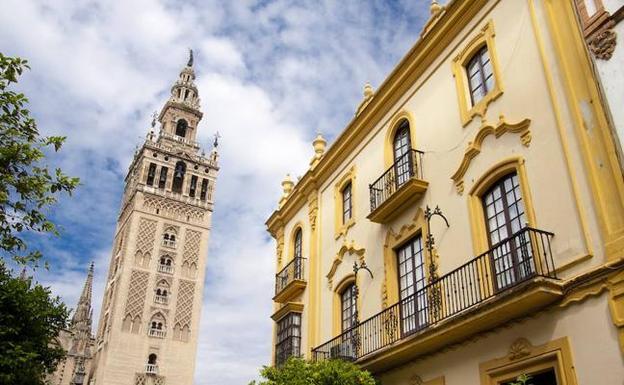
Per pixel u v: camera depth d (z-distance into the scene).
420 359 12.38
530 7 11.62
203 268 65.81
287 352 18.86
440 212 12.85
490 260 10.80
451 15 14.16
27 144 9.73
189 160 71.19
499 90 11.97
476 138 12.33
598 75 9.66
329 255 18.47
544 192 10.23
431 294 12.45
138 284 60.81
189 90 79.31
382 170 16.39
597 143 9.43
